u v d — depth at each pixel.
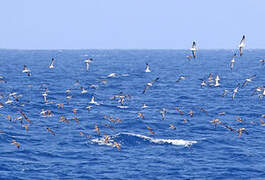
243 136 55.72
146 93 99.00
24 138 53.22
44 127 59.72
